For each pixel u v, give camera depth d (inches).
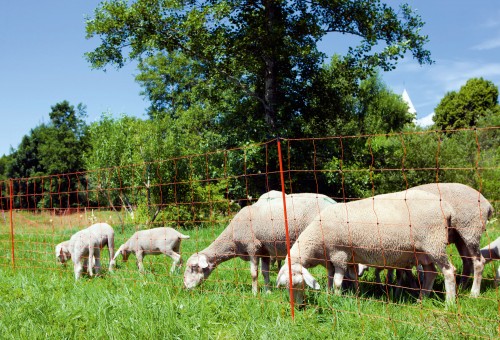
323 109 755.4
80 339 171.5
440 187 258.4
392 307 207.9
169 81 1443.2
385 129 1363.2
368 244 236.2
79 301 221.6
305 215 276.8
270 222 277.3
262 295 229.5
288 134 665.0
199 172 745.0
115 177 760.3
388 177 764.0
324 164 693.9
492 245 269.6
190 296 232.4
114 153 773.9
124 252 371.2
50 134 1862.7
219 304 208.5
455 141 827.4
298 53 664.4
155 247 360.5
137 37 657.6
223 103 792.3
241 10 679.7
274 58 677.9
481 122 1344.7
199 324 181.8
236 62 684.1
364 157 717.9
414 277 270.5
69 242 336.2
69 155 1801.2
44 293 242.1
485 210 251.3
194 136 958.4
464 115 1777.8
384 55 655.1
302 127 713.0
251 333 172.9
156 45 639.8
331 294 216.4
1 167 2106.3
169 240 359.3
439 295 240.2
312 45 674.8
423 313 196.5
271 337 165.6
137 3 642.2
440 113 1854.1
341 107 775.1
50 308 205.6
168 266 353.7
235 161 674.8
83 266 332.8
